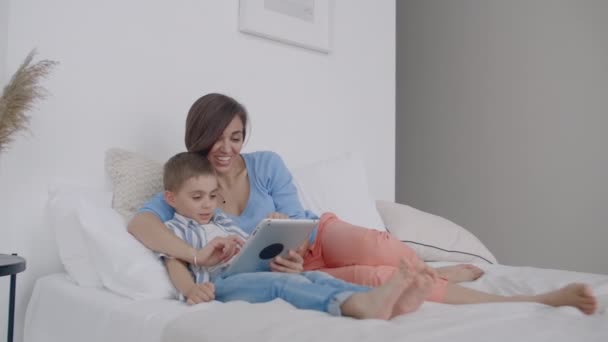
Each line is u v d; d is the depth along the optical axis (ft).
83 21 6.11
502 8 12.05
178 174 4.87
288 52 8.25
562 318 3.38
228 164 5.59
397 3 14.48
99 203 5.20
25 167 5.70
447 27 13.19
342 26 9.09
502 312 3.53
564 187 10.78
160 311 3.86
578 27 10.71
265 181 5.88
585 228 10.41
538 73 11.33
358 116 9.29
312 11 8.49
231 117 5.42
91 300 4.44
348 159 7.63
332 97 8.87
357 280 4.44
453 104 12.94
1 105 5.09
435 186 13.23
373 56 9.59
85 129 6.12
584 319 3.42
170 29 6.88
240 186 5.82
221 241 4.57
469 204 12.45
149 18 6.68
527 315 3.46
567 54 10.87
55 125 5.90
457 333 2.94
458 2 12.96
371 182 9.50
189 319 3.46
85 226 4.72
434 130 13.33
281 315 3.34
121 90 6.43
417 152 13.71
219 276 4.47
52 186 5.78
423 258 7.02
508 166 11.75
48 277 5.35
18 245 5.64
